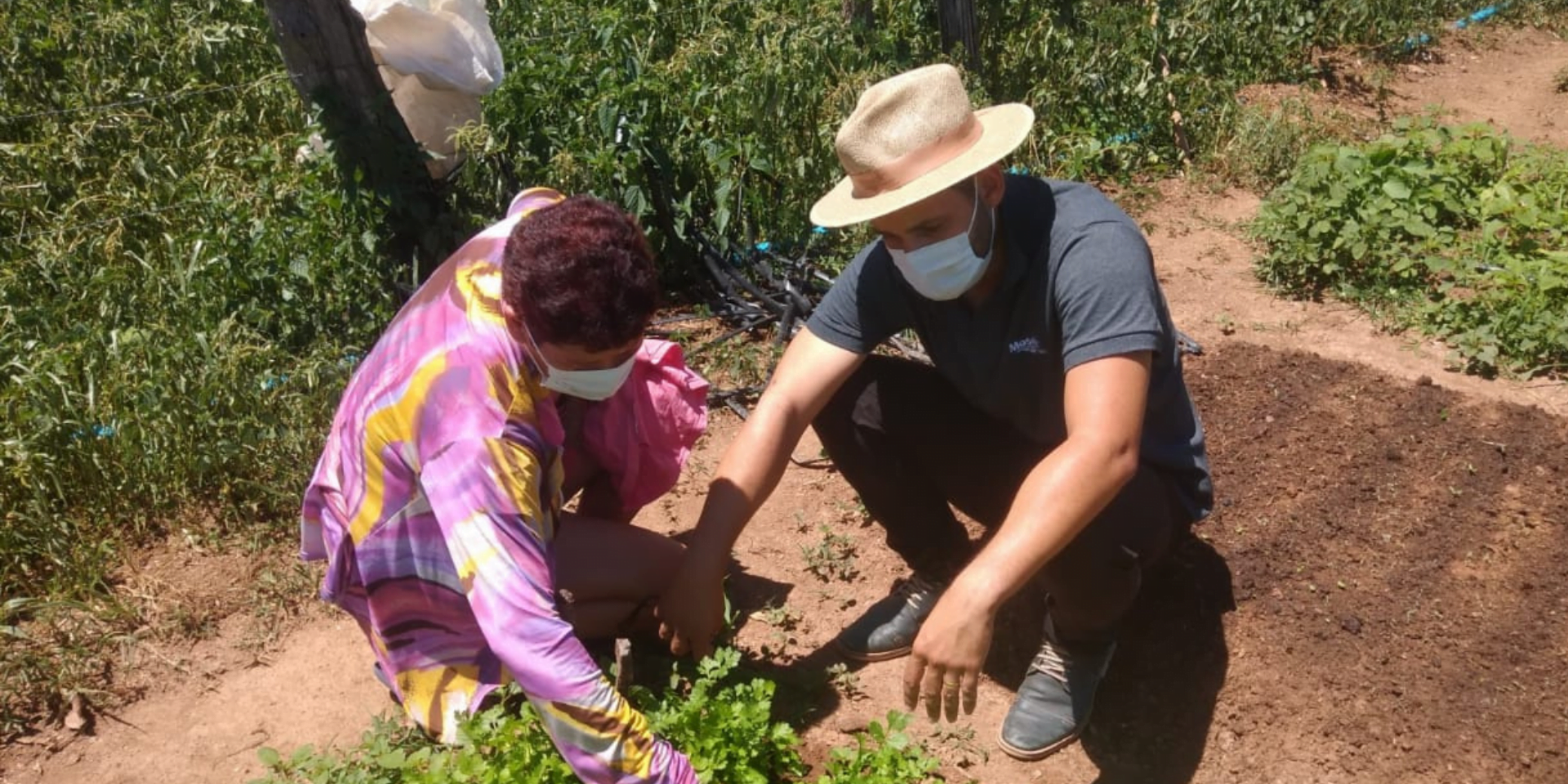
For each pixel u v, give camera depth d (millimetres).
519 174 4957
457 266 2615
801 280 5004
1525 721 2938
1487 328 4527
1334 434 3984
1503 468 3785
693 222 5027
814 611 3406
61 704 3199
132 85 6223
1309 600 3326
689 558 2770
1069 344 2467
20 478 3680
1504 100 8273
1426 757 2873
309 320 4582
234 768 3008
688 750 2602
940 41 6816
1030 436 2932
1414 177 5363
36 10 6684
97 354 4117
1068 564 2680
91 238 4965
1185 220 5965
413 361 2529
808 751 2932
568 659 2332
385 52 4812
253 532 3770
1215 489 3750
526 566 2400
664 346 3143
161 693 3246
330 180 4793
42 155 5438
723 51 5680
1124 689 3115
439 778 2553
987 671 3195
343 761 2953
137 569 3648
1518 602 3293
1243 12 8031
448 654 2781
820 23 6141
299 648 3387
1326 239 5152
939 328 2795
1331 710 3008
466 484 2404
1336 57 8617
